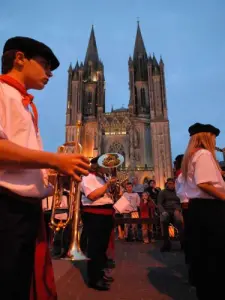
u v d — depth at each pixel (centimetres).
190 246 323
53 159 138
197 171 302
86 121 5834
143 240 1112
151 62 6209
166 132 5475
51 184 196
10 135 148
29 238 152
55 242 750
